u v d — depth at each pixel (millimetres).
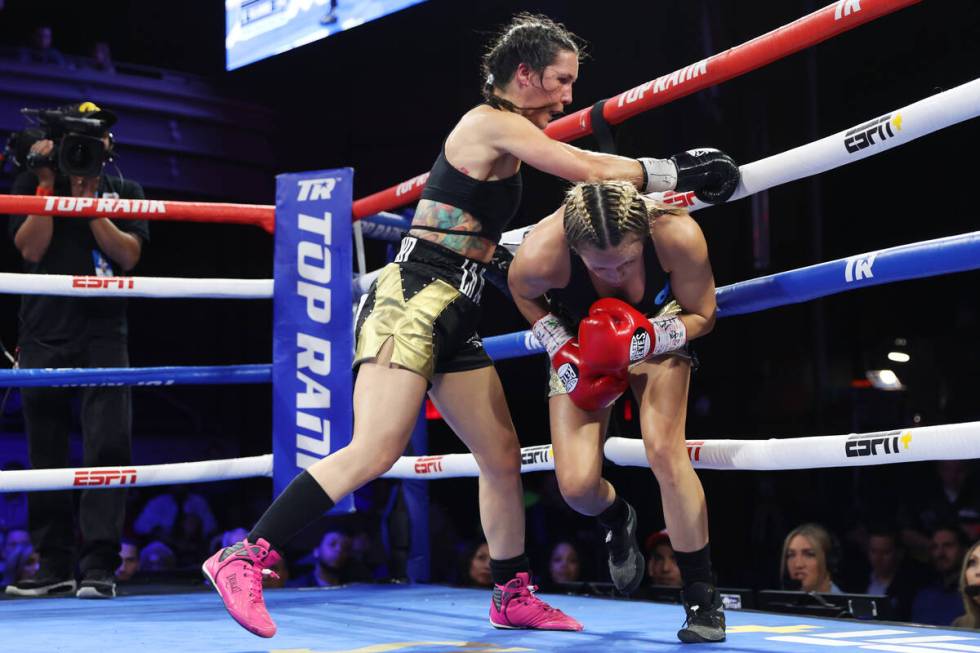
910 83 6719
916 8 6582
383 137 9422
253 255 9867
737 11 6410
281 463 2861
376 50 9031
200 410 10047
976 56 6344
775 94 6352
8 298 9320
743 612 2307
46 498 3039
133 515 8195
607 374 1771
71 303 3021
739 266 6660
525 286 1890
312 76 9633
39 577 3025
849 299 7070
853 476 5871
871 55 6855
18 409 8531
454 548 5086
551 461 2283
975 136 6793
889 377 7102
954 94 1642
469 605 2582
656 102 2084
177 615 2381
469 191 1880
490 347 2590
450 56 8695
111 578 2916
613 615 2297
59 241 3059
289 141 9648
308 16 6383
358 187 9594
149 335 9836
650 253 1801
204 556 7664
